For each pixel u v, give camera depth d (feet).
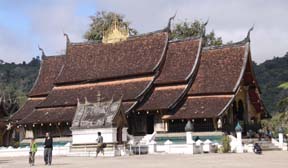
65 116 181.78
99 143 130.52
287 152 141.18
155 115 171.63
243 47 179.11
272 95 444.96
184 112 165.27
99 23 298.35
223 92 167.43
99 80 195.00
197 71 181.37
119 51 203.10
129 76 188.14
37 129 191.83
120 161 102.53
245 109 180.96
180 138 162.81
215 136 157.38
